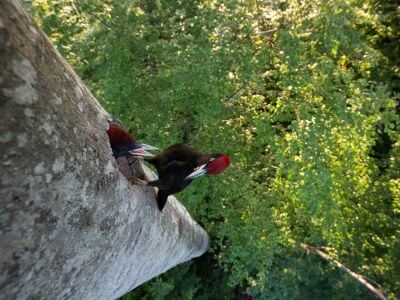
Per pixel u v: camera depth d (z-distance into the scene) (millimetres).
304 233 9188
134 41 6688
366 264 8844
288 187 6715
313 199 6137
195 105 7480
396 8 11719
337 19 6164
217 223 9203
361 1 8531
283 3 7340
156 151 7320
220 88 6605
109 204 1743
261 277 7672
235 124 8531
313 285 9016
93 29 6500
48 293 1398
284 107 6910
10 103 991
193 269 10125
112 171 1778
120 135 1944
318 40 6559
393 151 8977
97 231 1652
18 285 1186
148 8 8062
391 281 8141
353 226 8453
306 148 6098
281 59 6711
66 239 1387
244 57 6340
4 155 986
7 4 1036
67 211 1345
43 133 1130
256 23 6773
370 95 6238
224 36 6133
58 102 1262
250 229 7734
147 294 8789
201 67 5996
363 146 6793
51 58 1300
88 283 1758
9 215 1055
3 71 975
